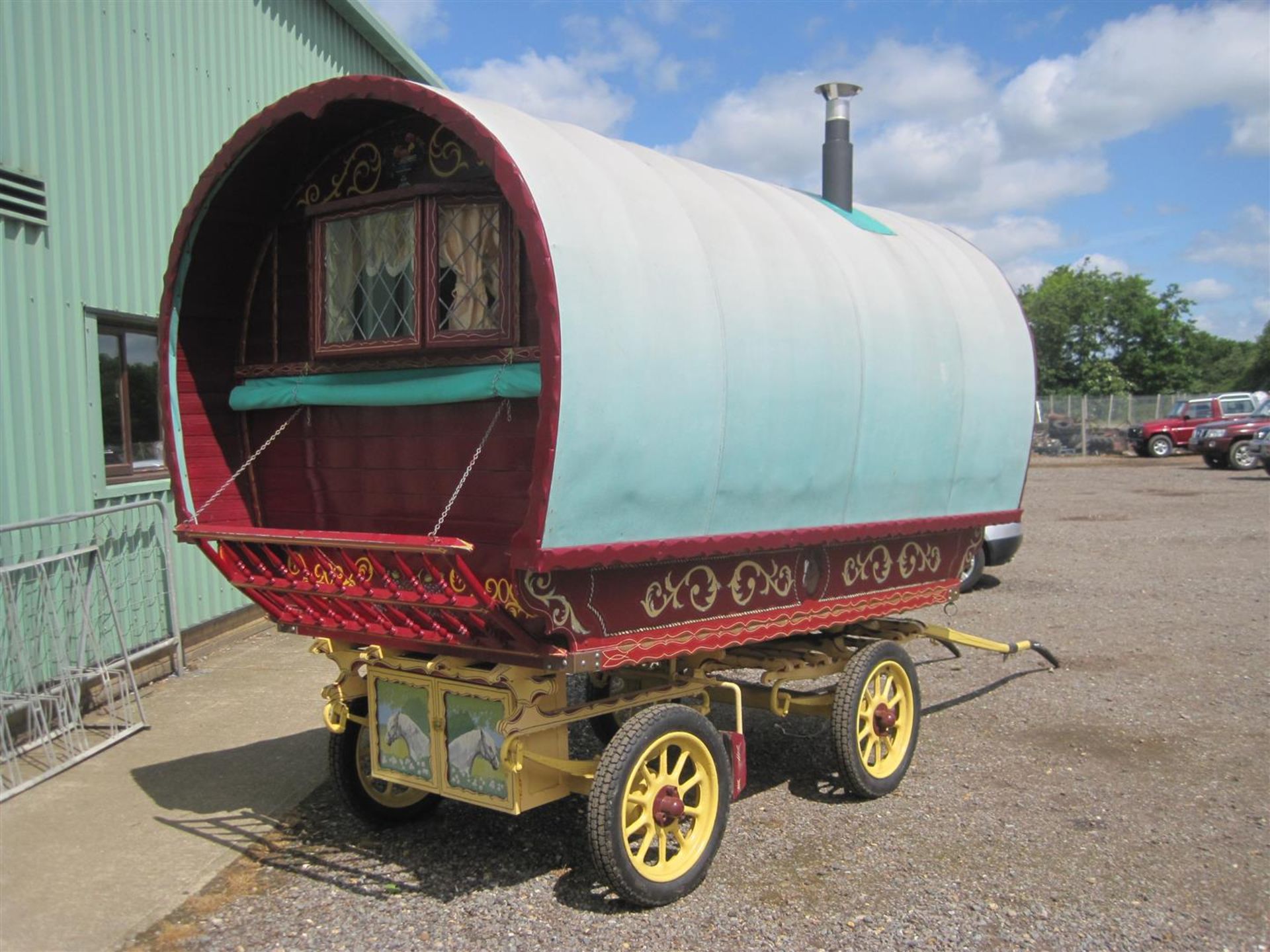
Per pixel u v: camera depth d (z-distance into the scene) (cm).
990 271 669
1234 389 6159
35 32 655
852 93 628
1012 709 702
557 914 409
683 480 409
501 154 364
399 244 436
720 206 464
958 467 593
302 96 415
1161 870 451
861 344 505
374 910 412
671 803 418
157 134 789
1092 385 5381
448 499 430
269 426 495
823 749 622
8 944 382
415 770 441
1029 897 425
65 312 680
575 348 358
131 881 435
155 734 628
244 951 380
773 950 381
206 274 479
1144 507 1942
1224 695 729
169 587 756
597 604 399
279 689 724
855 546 543
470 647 402
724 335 423
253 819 504
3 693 572
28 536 638
